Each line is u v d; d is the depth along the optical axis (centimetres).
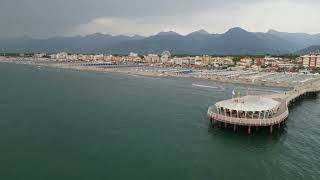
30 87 18188
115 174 5722
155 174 5772
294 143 7788
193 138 8081
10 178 5447
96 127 8981
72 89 17900
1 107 11531
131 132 8550
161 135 8312
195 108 12288
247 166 6262
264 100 9900
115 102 13512
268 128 8838
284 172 5988
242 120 8500
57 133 8238
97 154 6731
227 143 7712
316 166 6297
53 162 6209
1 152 6669
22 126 8831
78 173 5725
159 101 13938
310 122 10112
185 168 6088
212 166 6225
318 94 17088
